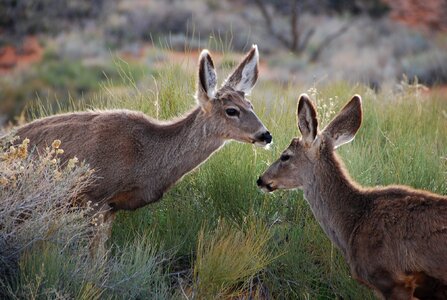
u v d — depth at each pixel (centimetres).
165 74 1557
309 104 1120
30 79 4731
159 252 1238
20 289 1073
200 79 1271
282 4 7206
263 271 1243
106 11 6600
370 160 1423
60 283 1077
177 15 6488
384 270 1062
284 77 5078
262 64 5822
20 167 1119
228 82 1316
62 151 1148
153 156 1258
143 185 1258
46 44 5956
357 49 6347
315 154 1130
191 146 1276
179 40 5566
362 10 7312
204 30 6309
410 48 6303
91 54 5697
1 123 3516
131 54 5678
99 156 1229
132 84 1639
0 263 1094
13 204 1102
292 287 1238
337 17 7169
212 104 1278
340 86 1914
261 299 1223
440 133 1656
